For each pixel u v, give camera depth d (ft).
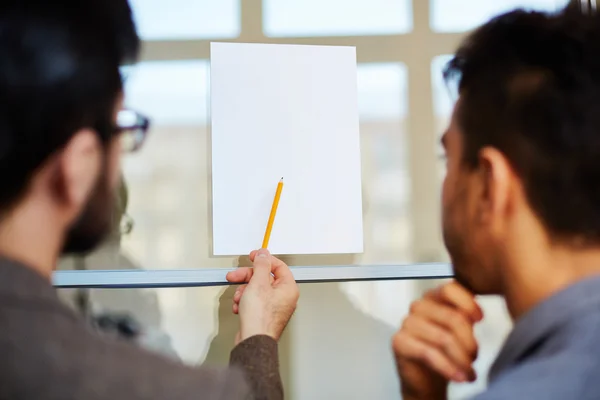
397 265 2.24
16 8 1.06
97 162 1.20
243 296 1.90
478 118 1.29
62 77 1.07
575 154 1.12
